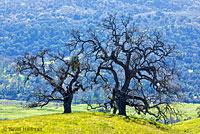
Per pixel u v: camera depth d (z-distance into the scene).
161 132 43.88
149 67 53.03
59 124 38.19
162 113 53.41
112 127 39.81
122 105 52.56
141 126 44.62
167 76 54.47
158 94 52.34
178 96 52.75
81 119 42.53
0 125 34.97
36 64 51.50
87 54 54.12
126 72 53.88
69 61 52.19
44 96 50.34
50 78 50.91
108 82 54.25
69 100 50.88
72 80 51.56
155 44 54.62
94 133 35.38
